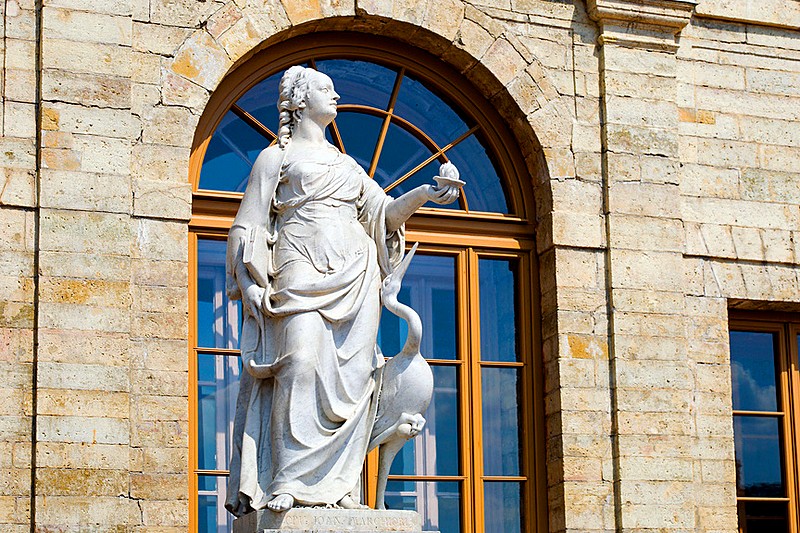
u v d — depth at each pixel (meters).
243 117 16.09
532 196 16.84
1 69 14.73
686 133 17.23
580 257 16.48
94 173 14.70
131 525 14.33
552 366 16.30
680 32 17.34
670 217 16.80
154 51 15.30
